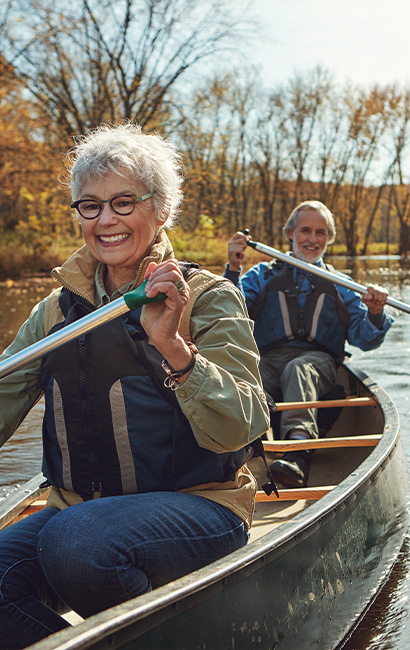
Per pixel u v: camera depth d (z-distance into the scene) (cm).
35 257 1783
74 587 137
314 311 357
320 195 4238
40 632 144
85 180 160
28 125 1867
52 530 140
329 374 347
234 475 158
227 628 134
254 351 157
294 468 274
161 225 167
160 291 135
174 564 143
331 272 372
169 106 1795
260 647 144
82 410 151
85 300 165
